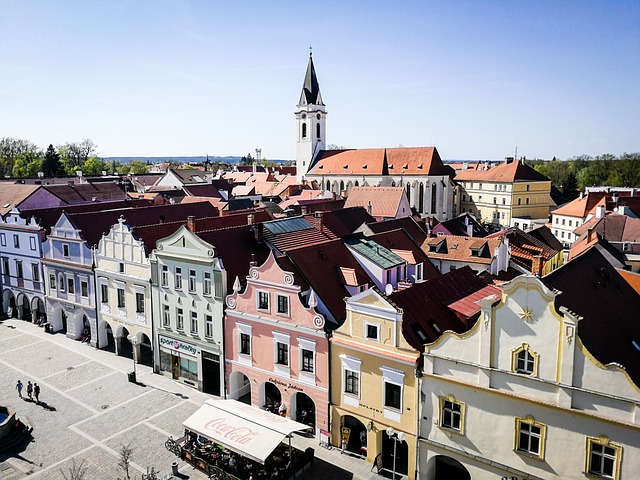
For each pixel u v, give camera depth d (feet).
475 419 106.32
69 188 312.50
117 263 185.47
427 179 481.05
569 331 92.12
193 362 165.99
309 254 149.28
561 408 94.63
